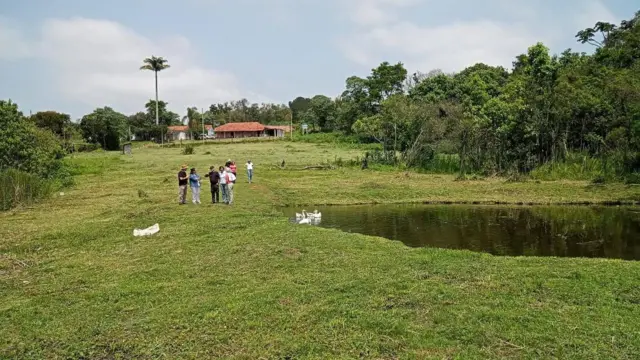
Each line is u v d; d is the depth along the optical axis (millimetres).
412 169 43062
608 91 36250
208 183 33375
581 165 34750
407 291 9547
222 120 136375
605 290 9547
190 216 19266
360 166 45875
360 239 15031
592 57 48875
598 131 37156
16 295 10164
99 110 107250
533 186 31156
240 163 50625
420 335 7590
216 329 7977
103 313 8875
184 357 7094
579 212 23625
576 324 7836
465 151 40875
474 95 58875
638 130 29656
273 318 8336
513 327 7773
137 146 92188
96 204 24125
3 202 22859
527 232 18922
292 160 54312
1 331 8211
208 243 14531
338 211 24688
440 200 27359
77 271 11906
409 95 68125
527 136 37250
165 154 66438
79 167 43500
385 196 28734
